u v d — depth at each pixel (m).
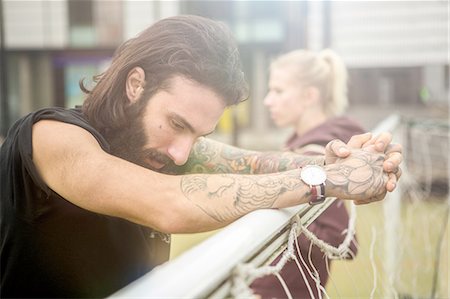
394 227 2.87
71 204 1.06
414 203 4.37
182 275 0.59
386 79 7.45
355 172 1.10
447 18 7.28
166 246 1.40
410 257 3.08
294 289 1.47
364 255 2.64
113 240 1.15
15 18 9.45
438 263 2.84
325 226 1.79
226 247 0.69
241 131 8.13
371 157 1.15
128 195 0.96
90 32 9.44
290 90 2.31
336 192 1.07
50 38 9.51
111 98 1.14
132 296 0.54
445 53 7.33
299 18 7.81
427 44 7.41
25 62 9.58
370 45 7.56
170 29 1.12
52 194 1.03
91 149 1.01
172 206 0.96
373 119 7.51
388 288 2.25
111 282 1.17
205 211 0.96
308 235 1.07
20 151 1.03
